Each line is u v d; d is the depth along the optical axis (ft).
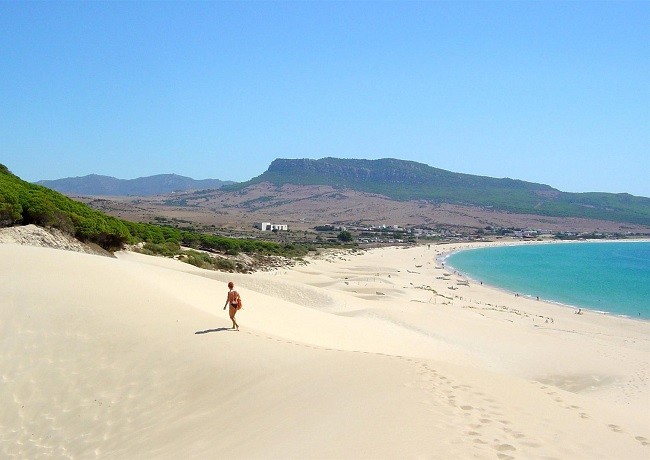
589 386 83.20
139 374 44.88
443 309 152.46
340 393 34.94
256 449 28.09
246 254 323.16
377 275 297.33
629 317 184.44
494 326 130.52
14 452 37.11
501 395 35.04
